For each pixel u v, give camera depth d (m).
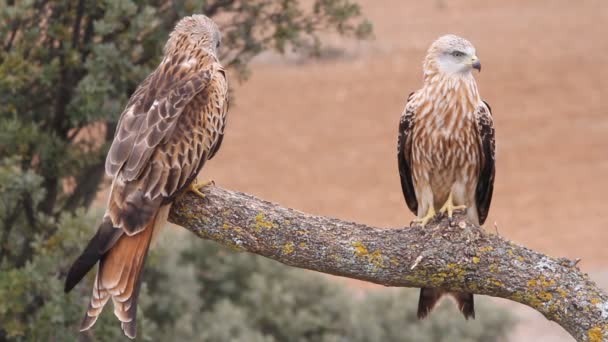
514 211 28.91
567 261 8.23
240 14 15.47
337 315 18.61
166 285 17.06
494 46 44.03
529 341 20.28
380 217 28.48
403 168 10.83
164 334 16.69
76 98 13.48
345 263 8.41
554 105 37.22
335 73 41.19
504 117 36.25
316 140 34.91
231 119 36.84
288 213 8.54
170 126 8.55
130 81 13.75
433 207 10.63
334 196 30.14
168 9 14.37
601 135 34.44
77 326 13.46
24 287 12.87
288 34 15.20
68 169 13.84
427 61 10.30
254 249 8.54
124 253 8.03
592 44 43.66
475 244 8.26
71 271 7.85
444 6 50.78
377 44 44.09
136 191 8.24
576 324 8.07
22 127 13.61
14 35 13.66
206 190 8.64
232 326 17.19
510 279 8.19
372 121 36.53
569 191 30.22
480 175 10.50
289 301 18.08
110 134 14.26
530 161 32.59
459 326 18.55
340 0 15.41
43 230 13.63
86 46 13.72
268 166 32.62
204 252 18.44
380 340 18.39
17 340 13.32
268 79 40.78
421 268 8.29
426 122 10.23
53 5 13.83
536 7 50.12
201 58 9.27
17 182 12.69
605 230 27.30
